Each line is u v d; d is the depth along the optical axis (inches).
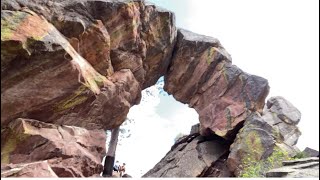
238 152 955.3
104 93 732.0
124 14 796.6
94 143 705.6
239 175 917.8
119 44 831.7
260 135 968.3
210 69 1119.0
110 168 996.6
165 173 1079.6
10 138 573.9
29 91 590.2
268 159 905.5
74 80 640.4
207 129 1126.4
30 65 576.4
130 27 824.3
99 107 729.6
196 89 1149.1
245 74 1101.1
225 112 1075.9
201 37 1150.3
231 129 1048.2
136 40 877.2
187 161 1105.4
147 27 919.7
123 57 852.0
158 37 975.6
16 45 539.8
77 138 661.3
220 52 1114.7
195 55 1118.4
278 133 1002.7
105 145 731.4
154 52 991.0
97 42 752.3
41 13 645.3
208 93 1130.0
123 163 1117.1
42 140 586.9
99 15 762.2
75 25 693.3
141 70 927.7
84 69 689.6
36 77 590.9
